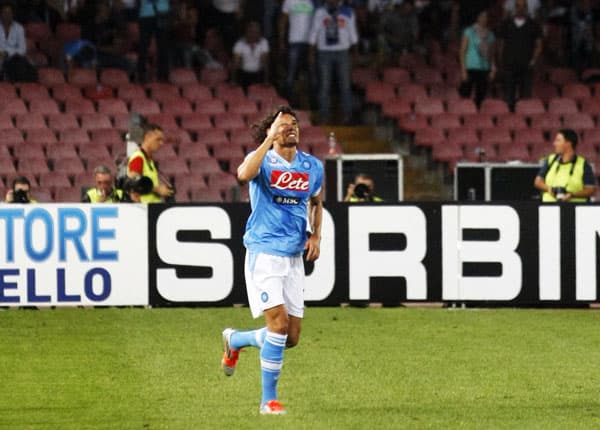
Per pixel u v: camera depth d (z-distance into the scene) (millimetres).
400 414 37156
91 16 96875
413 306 61688
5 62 92062
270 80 99375
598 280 61031
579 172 65312
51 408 38438
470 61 96438
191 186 86938
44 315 58625
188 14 98250
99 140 89000
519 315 59125
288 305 37844
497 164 77688
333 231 60969
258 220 37500
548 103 98500
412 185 91688
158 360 47031
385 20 101312
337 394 40406
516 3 95812
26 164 86438
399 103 95250
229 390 41188
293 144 37250
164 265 60750
